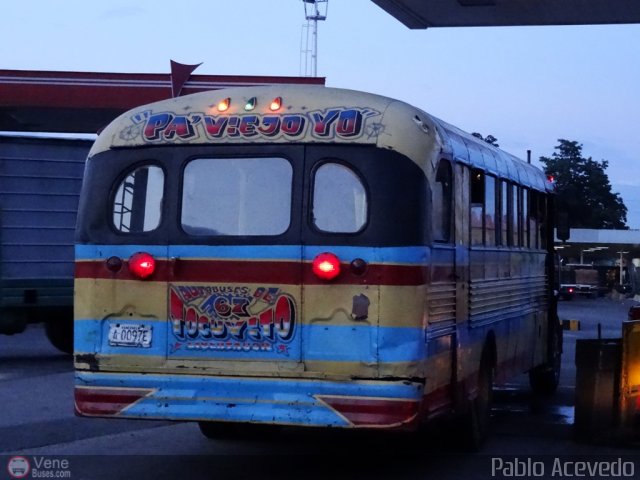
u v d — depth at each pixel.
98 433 10.50
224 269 7.66
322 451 9.74
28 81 28.03
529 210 12.61
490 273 10.27
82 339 7.95
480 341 9.73
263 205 7.68
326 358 7.41
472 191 9.45
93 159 8.19
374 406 7.31
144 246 7.87
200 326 7.68
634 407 10.07
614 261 84.50
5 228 16.50
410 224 7.44
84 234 8.05
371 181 7.48
